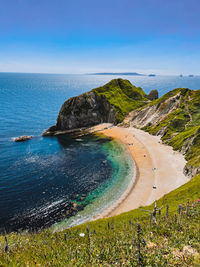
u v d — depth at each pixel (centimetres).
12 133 10731
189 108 10612
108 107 13575
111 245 1058
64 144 9038
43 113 16388
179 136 8400
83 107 12862
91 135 10612
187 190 3541
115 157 7438
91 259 857
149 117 11988
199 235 1105
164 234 1230
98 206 4484
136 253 856
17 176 5875
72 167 6569
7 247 845
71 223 3922
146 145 8631
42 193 5022
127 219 2775
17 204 4556
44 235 1417
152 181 5459
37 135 10569
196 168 5194
